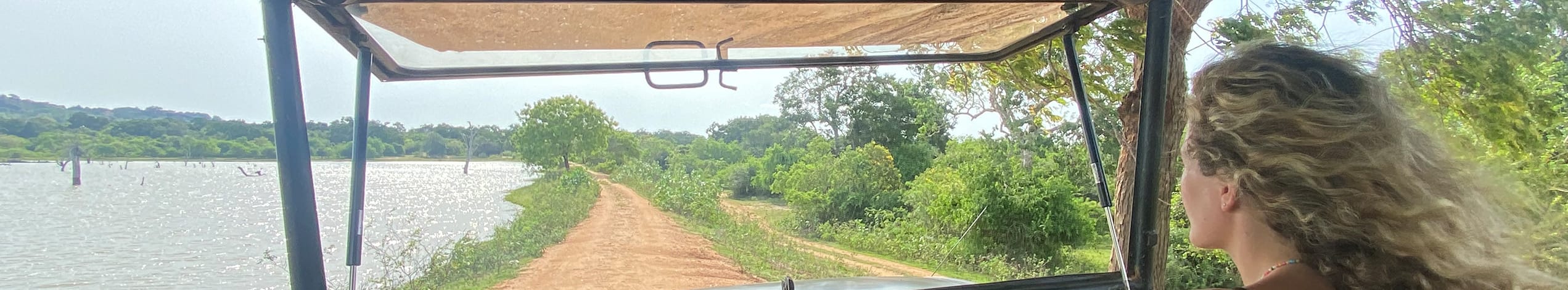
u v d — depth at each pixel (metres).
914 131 24.16
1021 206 13.23
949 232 13.97
